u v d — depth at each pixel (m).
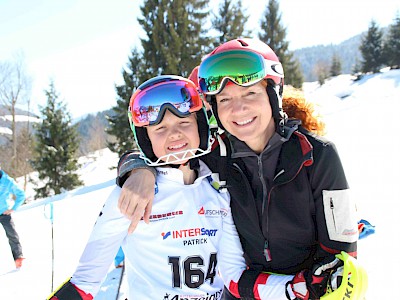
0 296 4.09
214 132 1.88
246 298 1.65
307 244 1.61
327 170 1.49
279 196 1.59
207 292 1.73
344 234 1.47
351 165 6.19
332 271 1.43
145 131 1.76
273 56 1.65
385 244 3.15
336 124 12.09
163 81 1.70
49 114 29.47
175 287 1.68
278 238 1.62
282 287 1.54
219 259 1.78
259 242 1.68
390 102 14.84
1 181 5.03
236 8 31.50
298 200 1.55
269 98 1.61
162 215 1.72
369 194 4.54
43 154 29.70
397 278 2.62
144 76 25.55
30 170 34.34
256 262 1.73
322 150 1.51
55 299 1.54
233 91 1.59
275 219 1.60
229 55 1.59
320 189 1.51
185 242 1.72
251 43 1.64
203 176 1.80
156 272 1.69
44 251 5.57
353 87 43.25
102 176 33.31
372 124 10.36
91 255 1.61
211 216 1.78
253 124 1.59
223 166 1.75
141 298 1.67
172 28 25.52
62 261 4.98
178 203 1.75
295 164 1.54
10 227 5.05
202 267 1.72
